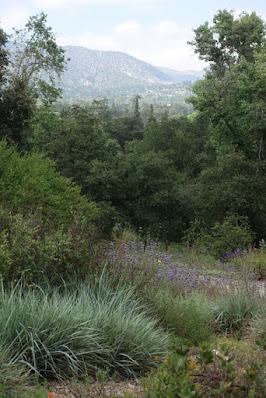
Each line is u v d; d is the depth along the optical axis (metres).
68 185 13.91
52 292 5.83
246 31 38.53
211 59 40.19
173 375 3.55
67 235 6.63
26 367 4.46
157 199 33.59
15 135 23.55
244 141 34.91
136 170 34.25
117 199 34.50
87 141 33.88
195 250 20.48
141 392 4.05
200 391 3.57
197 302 7.67
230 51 39.75
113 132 67.88
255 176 29.38
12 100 22.70
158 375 3.77
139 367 4.99
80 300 5.47
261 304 7.95
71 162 33.69
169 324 6.39
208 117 35.38
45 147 33.09
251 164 30.08
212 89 34.00
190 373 3.76
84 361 4.74
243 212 29.66
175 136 46.12
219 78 37.91
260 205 28.53
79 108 36.78
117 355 4.96
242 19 38.59
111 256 7.32
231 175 30.41
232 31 38.38
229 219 27.23
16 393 3.95
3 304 4.91
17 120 23.39
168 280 8.42
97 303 5.55
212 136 37.69
